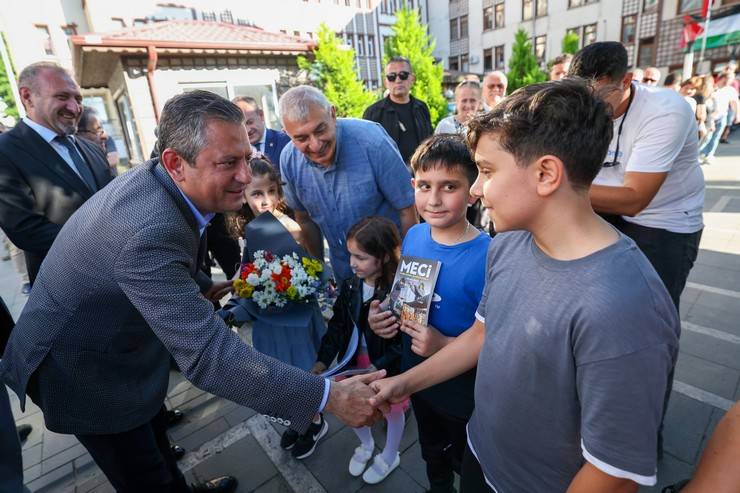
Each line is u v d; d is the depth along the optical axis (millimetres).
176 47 6637
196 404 2400
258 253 1596
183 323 999
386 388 1113
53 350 1166
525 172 665
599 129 640
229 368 1000
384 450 1792
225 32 8023
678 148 1454
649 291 619
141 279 1000
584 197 678
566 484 803
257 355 1046
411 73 3998
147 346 1309
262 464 1942
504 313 808
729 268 3453
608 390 620
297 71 8477
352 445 2002
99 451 1326
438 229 1343
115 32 6887
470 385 1293
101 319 1147
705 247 3914
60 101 2158
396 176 2002
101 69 7828
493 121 676
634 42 18562
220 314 1517
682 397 2086
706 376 2221
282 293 1434
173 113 1027
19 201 2084
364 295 1835
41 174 2148
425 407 1424
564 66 3533
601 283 633
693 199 1627
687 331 2639
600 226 691
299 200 2254
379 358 1676
